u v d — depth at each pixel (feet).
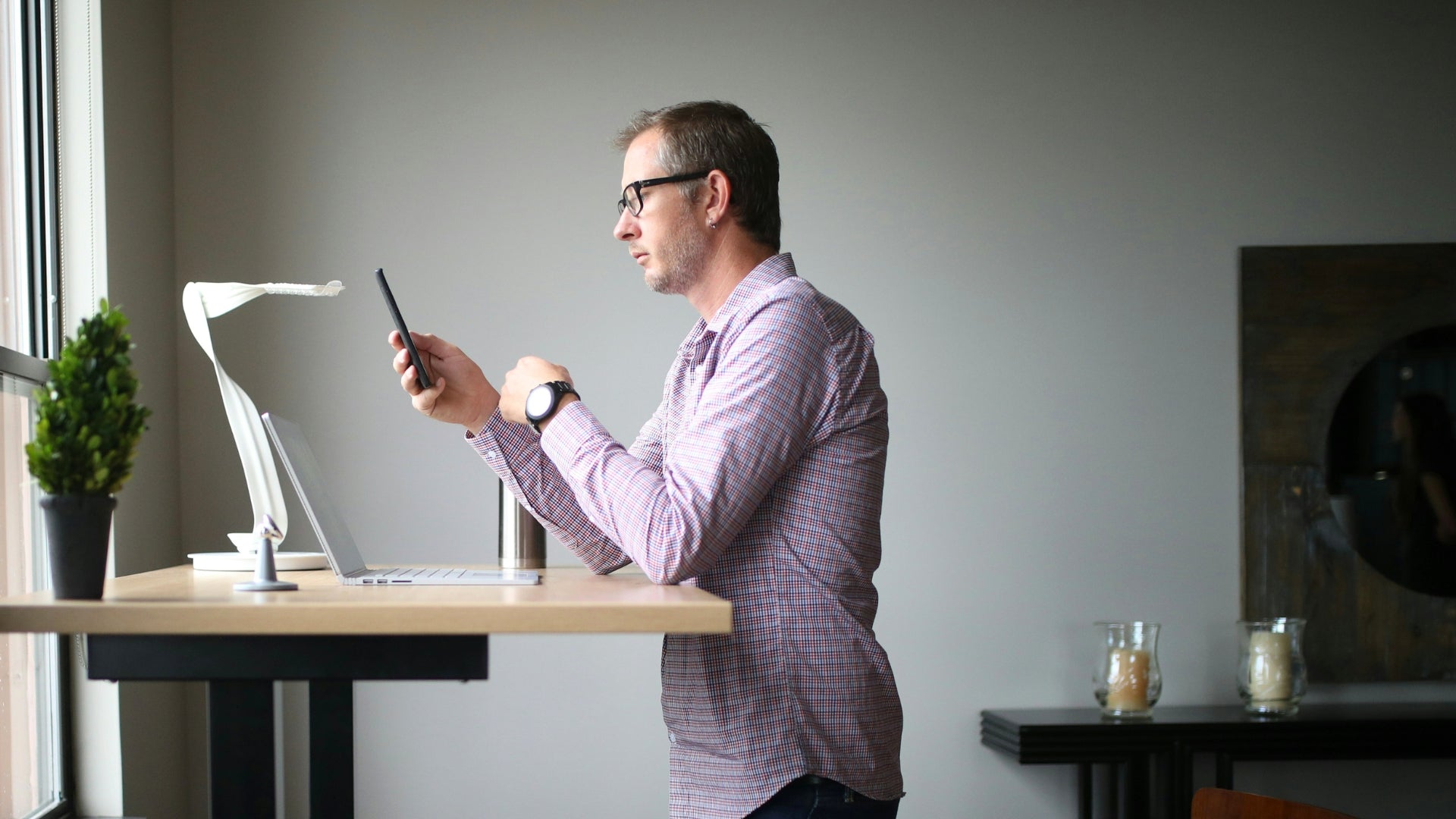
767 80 9.86
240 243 9.25
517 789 9.32
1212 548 10.04
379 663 3.27
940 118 10.00
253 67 9.34
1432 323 10.18
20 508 6.47
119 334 3.53
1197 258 10.16
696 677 4.24
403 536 9.35
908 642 9.74
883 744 4.36
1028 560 9.87
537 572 5.24
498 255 9.55
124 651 3.21
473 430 5.08
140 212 8.32
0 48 6.70
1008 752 9.13
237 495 9.12
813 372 4.33
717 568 4.31
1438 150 10.22
